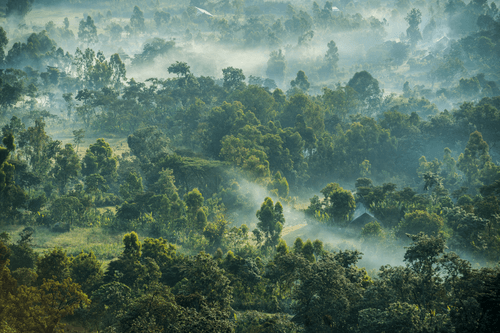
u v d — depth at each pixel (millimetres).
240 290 57688
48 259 54500
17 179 104500
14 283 39156
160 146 128875
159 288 40062
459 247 76062
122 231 89188
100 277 56750
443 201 99312
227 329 34094
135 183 105312
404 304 36562
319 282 40875
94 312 46812
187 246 83438
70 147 112062
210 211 97375
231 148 118812
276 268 57594
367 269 74000
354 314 40094
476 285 36750
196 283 45188
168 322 36156
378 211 96500
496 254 72688
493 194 90312
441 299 40500
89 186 104188
